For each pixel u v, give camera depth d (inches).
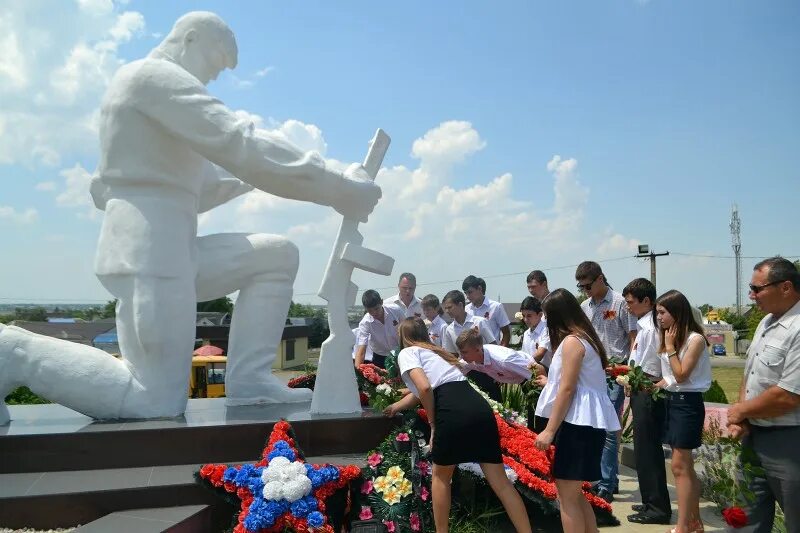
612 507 211.6
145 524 136.4
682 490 169.9
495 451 155.5
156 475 158.9
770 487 136.3
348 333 200.8
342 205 196.9
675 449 171.3
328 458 179.3
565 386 144.3
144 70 181.2
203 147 180.2
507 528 181.3
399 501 159.9
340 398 196.7
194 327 192.4
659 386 181.9
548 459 193.9
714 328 1723.7
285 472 143.9
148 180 184.7
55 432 163.5
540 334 261.1
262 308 213.9
